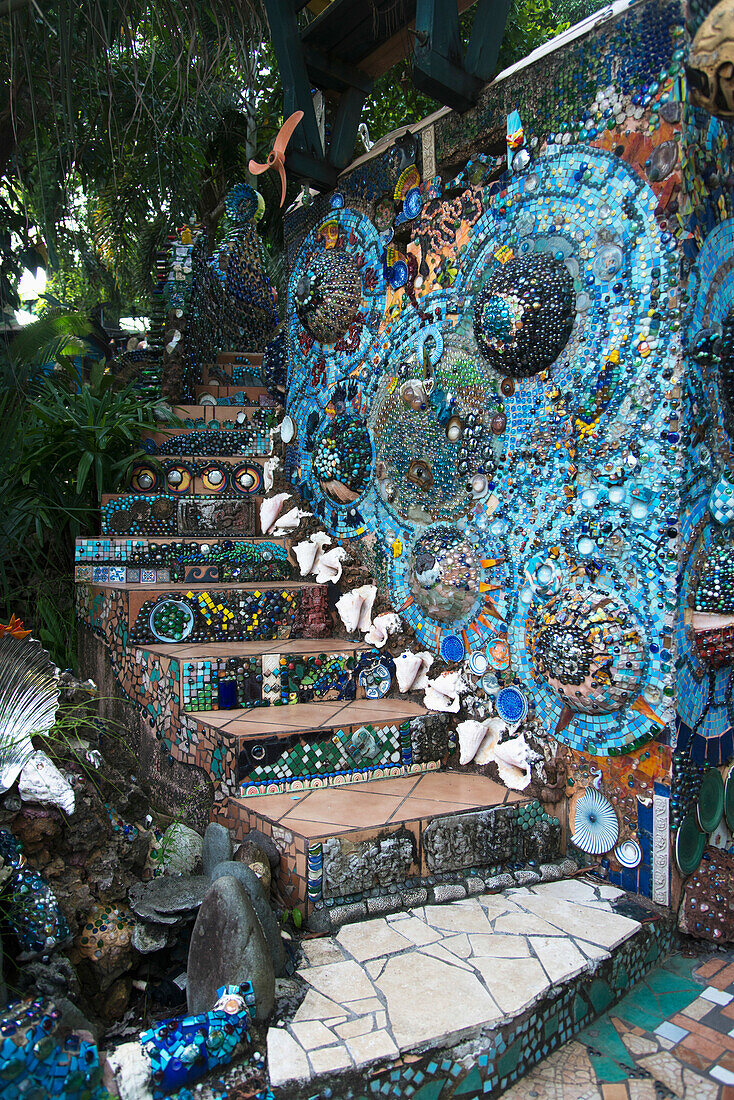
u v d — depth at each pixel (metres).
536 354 2.87
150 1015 2.21
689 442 2.50
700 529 2.58
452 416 3.38
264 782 2.88
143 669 3.58
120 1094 1.62
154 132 5.76
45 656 2.43
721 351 2.58
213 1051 1.71
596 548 2.71
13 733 2.23
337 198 4.28
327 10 3.74
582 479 2.77
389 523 3.84
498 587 3.14
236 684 3.32
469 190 3.33
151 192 6.26
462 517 3.35
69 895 2.18
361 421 4.01
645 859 2.59
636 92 2.58
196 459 4.63
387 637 3.70
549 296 2.80
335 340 4.26
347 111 4.27
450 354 3.40
